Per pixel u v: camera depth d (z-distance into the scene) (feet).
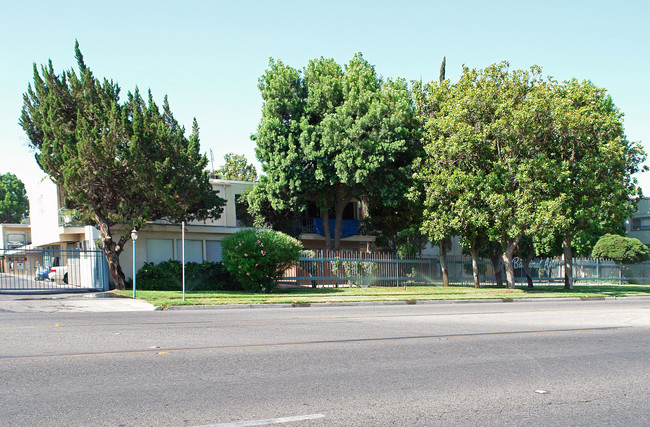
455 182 87.76
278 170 102.17
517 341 35.60
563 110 88.02
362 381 23.40
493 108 90.99
